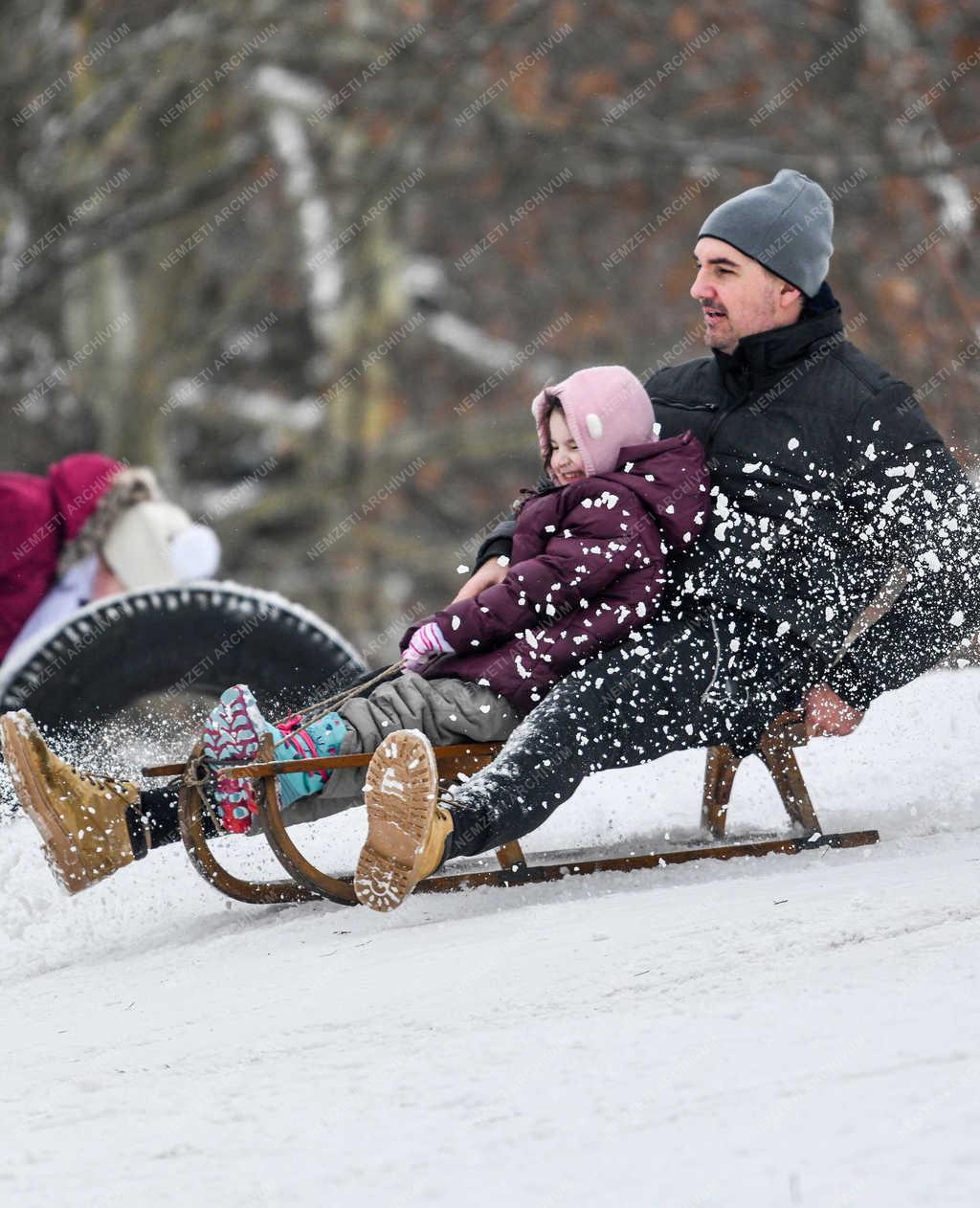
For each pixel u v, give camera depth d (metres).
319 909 16.16
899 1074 9.10
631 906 14.54
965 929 12.16
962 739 20.45
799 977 11.46
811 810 17.36
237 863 18.89
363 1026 11.72
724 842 17.47
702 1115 8.97
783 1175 7.98
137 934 16.84
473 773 16.34
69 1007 13.89
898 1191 7.61
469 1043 10.95
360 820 20.34
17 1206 8.98
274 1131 9.70
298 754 15.73
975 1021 9.79
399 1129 9.46
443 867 17.23
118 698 24.05
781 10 67.62
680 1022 10.73
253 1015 12.45
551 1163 8.61
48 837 15.56
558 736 15.45
